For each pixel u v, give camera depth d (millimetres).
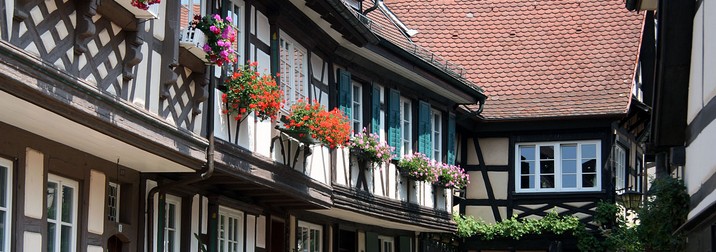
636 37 26891
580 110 25203
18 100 8445
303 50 16266
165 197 12773
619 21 27328
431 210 21625
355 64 18594
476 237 25281
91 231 11125
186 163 11555
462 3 28484
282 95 14766
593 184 25109
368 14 21219
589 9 27734
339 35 17078
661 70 13422
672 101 13617
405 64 19578
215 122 12500
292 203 16172
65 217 10766
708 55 11836
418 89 21359
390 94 20062
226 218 14883
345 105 18047
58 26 8742
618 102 25219
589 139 25203
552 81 26312
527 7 28141
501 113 25641
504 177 25719
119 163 11688
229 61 11711
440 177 21859
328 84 17531
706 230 11812
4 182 9531
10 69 7926
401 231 22750
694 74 12930
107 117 9547
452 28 27906
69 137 10141
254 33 14156
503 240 25266
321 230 18953
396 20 24922
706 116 11969
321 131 14812
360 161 18438
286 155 14891
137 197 12203
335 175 17156
